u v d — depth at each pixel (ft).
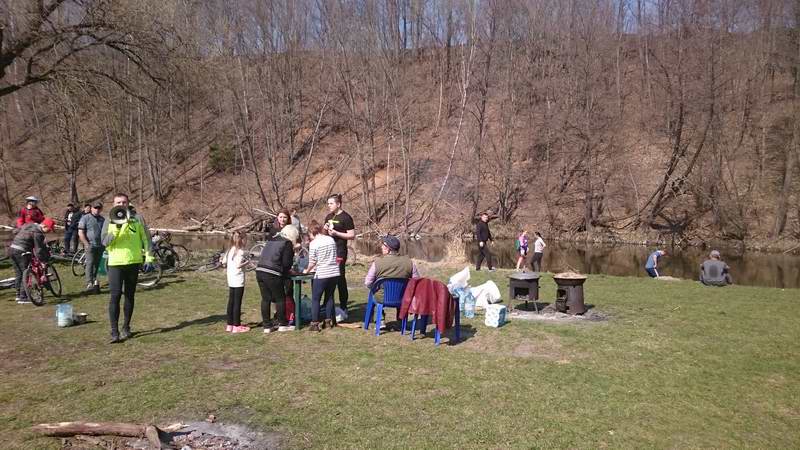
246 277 45.91
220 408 16.99
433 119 148.46
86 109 53.83
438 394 18.20
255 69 124.77
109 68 56.65
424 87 157.58
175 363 21.34
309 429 15.58
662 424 16.24
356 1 125.90
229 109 122.11
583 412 16.94
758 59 108.37
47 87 51.78
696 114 103.09
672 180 110.11
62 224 114.83
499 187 122.62
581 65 117.91
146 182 144.66
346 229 28.94
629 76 138.21
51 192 142.41
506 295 38.37
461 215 120.06
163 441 14.75
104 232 26.27
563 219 116.88
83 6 51.24
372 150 121.80
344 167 139.64
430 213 118.62
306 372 20.30
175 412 16.69
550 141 124.88
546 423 16.10
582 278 30.94
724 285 43.73
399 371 20.45
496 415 16.57
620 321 29.45
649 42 133.08
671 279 48.34
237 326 26.63
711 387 19.26
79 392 18.16
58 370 20.45
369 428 15.64
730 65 103.91
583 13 123.34
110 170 149.18
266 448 14.49
